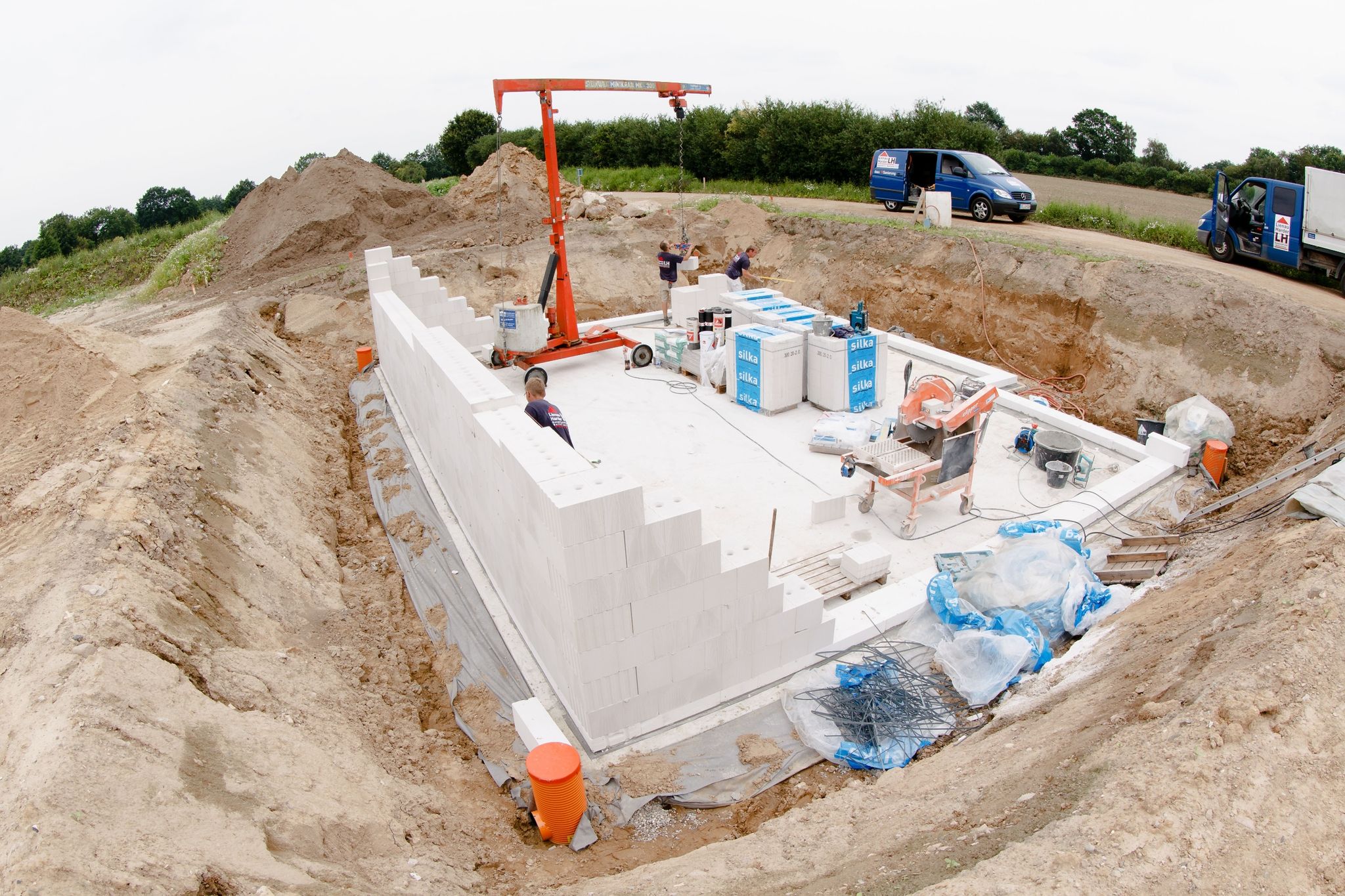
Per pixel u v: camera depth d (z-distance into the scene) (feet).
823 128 86.33
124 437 25.94
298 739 16.76
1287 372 33.65
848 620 23.61
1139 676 16.66
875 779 18.84
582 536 17.21
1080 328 42.68
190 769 14.05
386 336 41.91
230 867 12.29
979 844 12.49
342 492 33.60
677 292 50.06
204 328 42.47
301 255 60.64
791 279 59.47
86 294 69.62
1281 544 19.17
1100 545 27.53
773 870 14.14
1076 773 13.50
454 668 22.76
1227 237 46.29
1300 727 13.00
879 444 28.53
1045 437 32.60
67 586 18.03
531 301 56.70
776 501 30.76
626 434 36.99
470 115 118.62
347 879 13.32
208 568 21.93
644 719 20.15
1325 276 42.57
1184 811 11.80
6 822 11.87
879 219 60.44
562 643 19.67
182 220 114.11
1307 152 82.58
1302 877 11.04
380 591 26.53
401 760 18.74
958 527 28.94
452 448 28.71
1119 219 57.98
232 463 28.35
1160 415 37.27
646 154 108.37
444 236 63.93
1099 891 10.71
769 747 19.62
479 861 16.06
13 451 27.73
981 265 48.19
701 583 19.38
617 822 17.79
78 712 13.83
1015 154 100.94
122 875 11.28
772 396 38.04
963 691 20.51
